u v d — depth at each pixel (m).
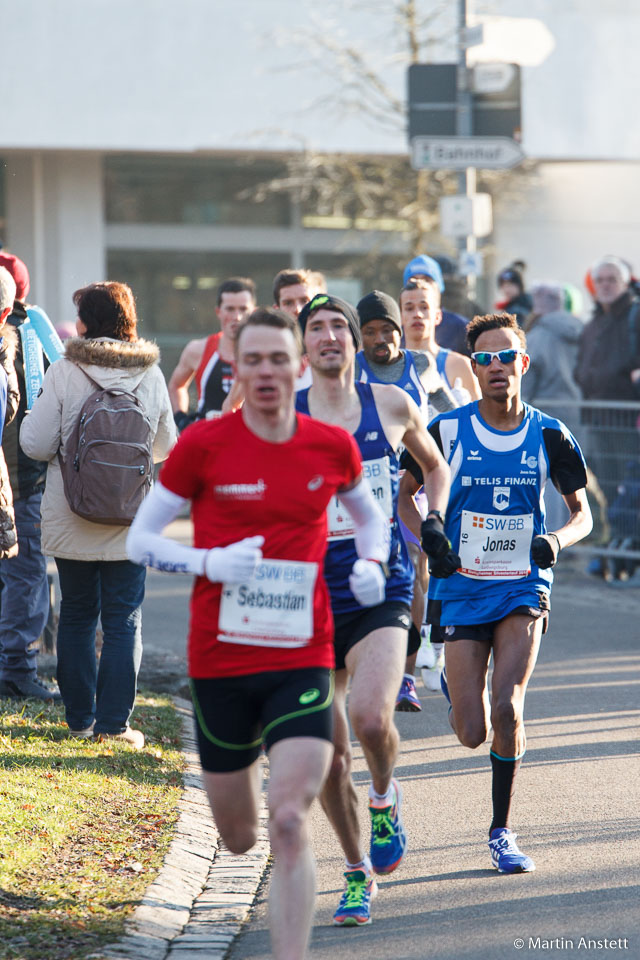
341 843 12.66
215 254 65.12
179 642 26.23
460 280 32.69
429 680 21.80
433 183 63.72
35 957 11.20
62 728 18.44
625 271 34.38
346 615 12.64
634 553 33.47
